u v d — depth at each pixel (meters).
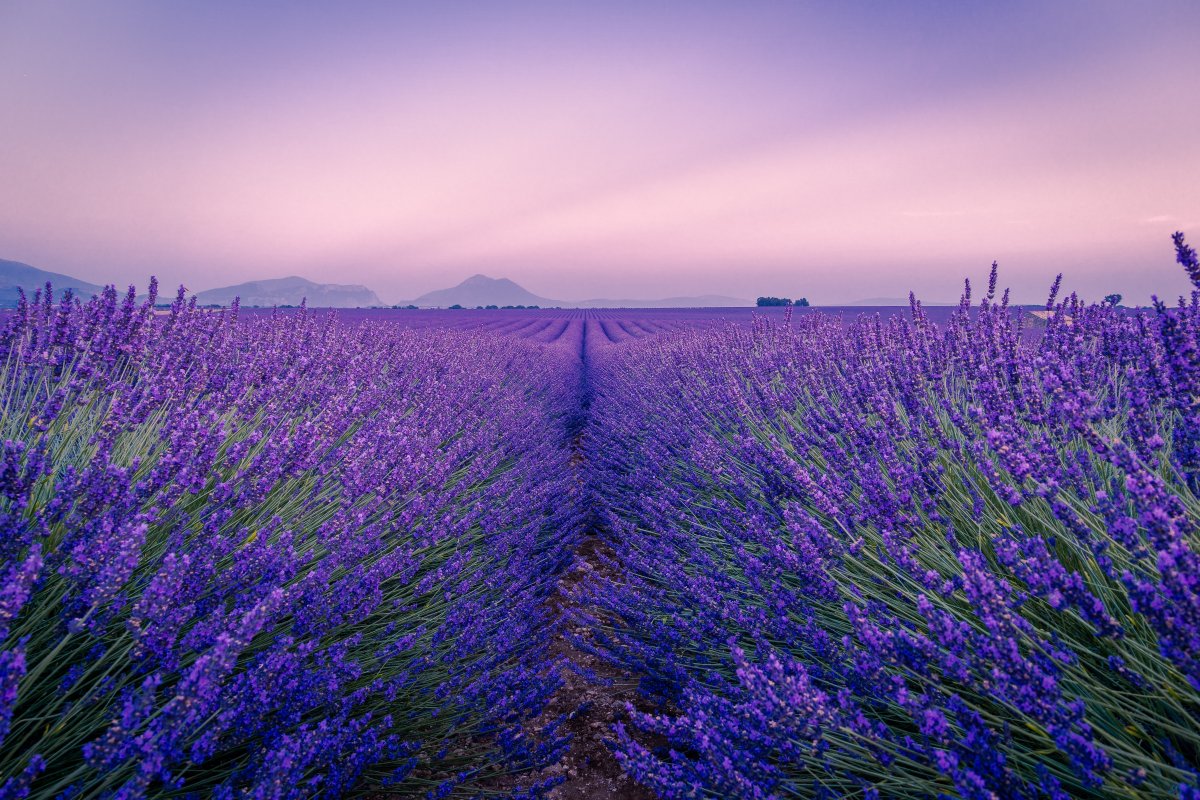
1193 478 1.53
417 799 1.75
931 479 2.01
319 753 1.39
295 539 2.13
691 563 2.76
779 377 4.45
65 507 1.47
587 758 2.12
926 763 1.30
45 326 3.11
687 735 1.54
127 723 1.02
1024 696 1.08
